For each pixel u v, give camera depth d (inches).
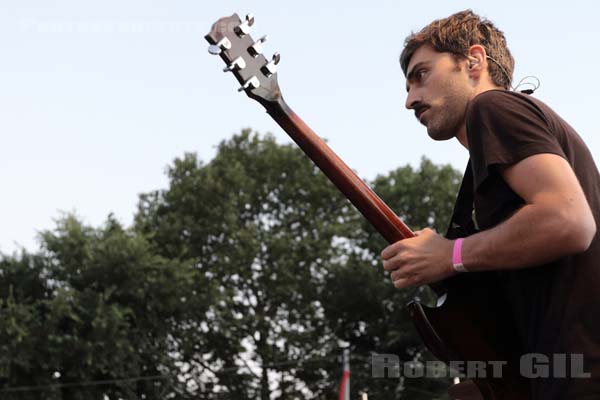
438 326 129.6
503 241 109.9
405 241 123.0
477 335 129.0
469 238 116.5
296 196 2294.5
